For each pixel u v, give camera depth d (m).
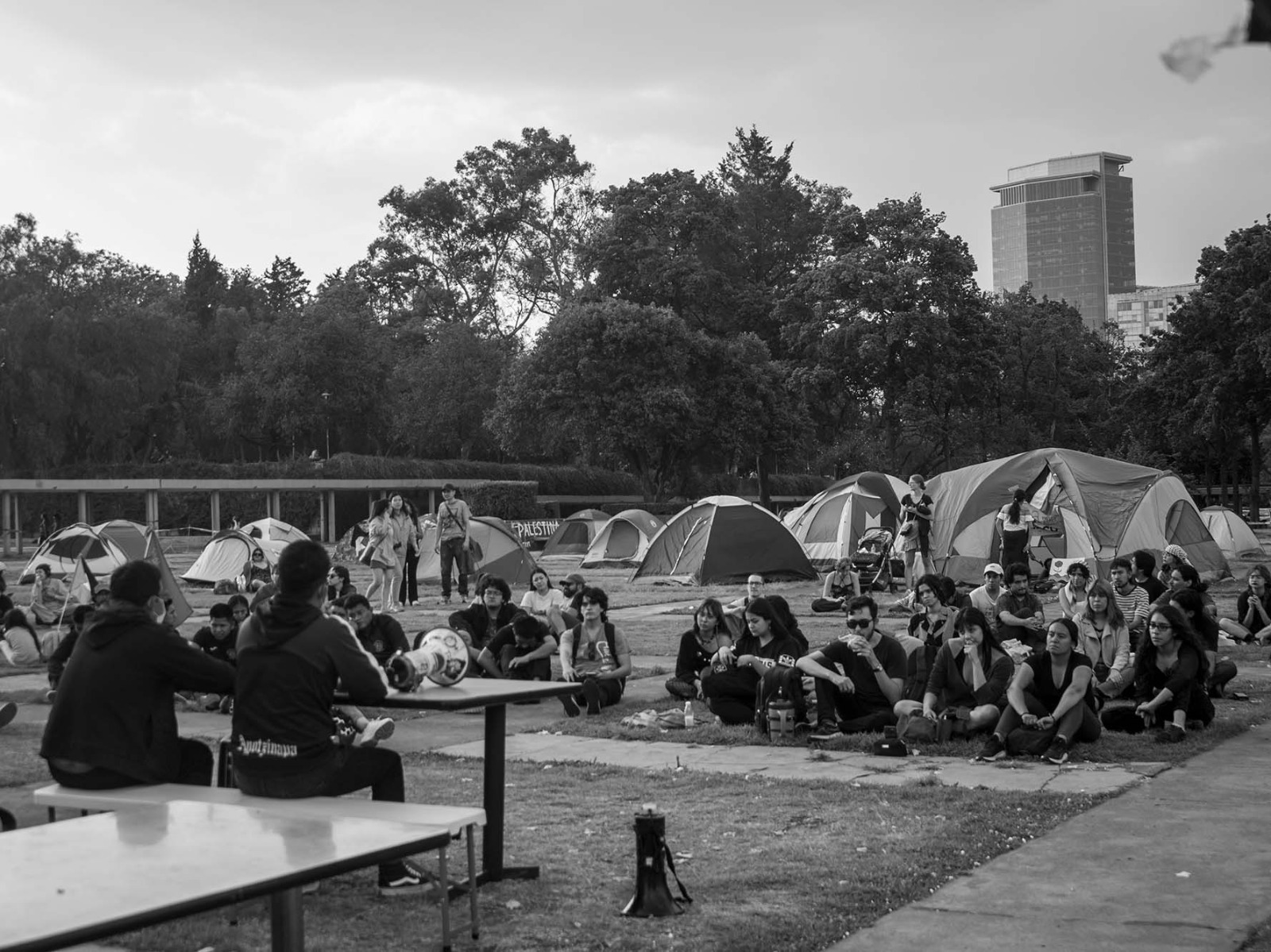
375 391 77.62
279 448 82.81
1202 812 8.35
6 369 60.22
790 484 83.06
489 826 7.02
